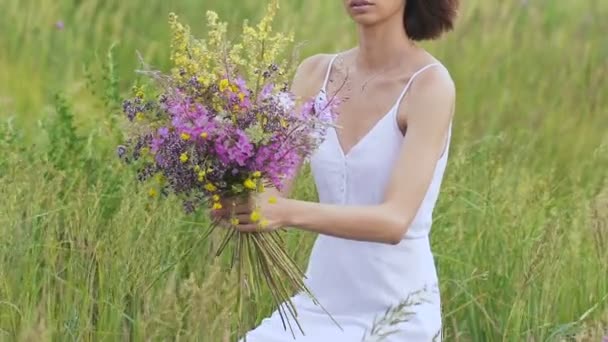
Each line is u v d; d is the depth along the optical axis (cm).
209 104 507
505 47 1404
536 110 1277
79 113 1059
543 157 1148
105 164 866
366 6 570
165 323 613
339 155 580
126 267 700
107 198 815
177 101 507
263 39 515
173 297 620
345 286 586
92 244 718
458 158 902
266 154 503
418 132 559
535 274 760
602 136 1212
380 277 577
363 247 580
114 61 966
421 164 552
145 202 757
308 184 831
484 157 964
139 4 1421
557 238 772
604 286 796
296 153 511
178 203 768
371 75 585
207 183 509
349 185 578
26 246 726
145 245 712
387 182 568
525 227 828
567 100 1311
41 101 1196
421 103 562
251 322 706
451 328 786
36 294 705
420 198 549
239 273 539
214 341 561
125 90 1298
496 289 804
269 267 537
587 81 1371
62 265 747
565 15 1541
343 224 534
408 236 579
